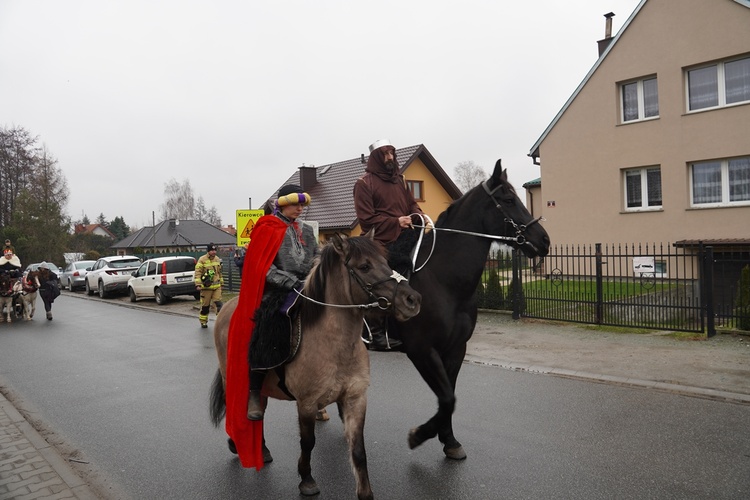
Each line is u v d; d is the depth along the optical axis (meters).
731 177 17.39
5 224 54.69
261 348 3.91
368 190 5.20
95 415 6.55
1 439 5.62
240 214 14.41
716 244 16.61
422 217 5.00
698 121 17.69
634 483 4.18
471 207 4.75
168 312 17.33
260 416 4.13
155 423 6.17
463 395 6.72
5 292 15.63
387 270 3.57
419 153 26.72
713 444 4.89
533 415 5.88
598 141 20.08
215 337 4.91
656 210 18.78
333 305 3.71
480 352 9.02
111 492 4.45
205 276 13.55
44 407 6.99
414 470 4.59
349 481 4.48
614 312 10.62
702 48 17.39
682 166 18.11
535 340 9.72
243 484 4.52
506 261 12.40
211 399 4.90
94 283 24.28
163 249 58.06
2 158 54.62
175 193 91.88
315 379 3.75
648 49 18.61
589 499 3.96
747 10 16.44
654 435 5.16
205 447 5.40
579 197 20.70
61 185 54.00
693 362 7.68
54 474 4.70
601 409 6.00
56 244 47.50
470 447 5.04
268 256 4.08
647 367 7.57
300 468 4.20
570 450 4.87
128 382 8.13
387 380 7.63
